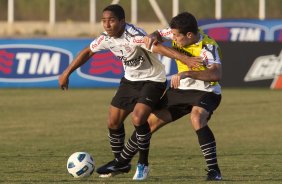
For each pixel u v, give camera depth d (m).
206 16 117.88
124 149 30.55
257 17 117.12
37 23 121.56
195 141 46.31
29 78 77.31
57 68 77.06
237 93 73.06
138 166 30.25
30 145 43.53
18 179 30.50
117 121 31.12
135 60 30.28
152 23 117.44
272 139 47.38
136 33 29.70
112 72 77.50
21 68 77.19
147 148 30.16
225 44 76.25
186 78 30.02
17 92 73.88
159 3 118.06
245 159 38.03
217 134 49.72
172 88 30.39
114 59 77.38
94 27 117.50
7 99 68.38
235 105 64.56
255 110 61.72
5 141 45.31
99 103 65.69
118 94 30.92
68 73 31.55
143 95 29.98
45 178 30.78
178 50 29.86
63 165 35.28
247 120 56.38
